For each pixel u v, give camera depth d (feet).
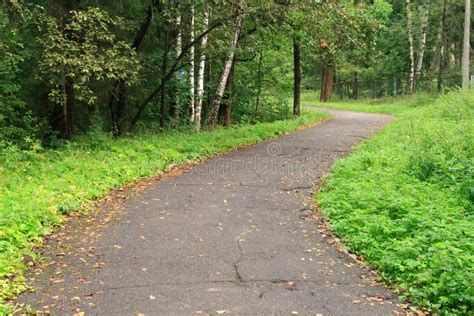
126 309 16.58
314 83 198.59
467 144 35.99
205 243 23.07
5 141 43.96
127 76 48.19
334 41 59.52
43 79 49.96
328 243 23.57
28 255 20.88
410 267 18.75
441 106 66.54
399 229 22.43
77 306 16.81
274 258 21.39
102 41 50.72
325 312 16.55
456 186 30.14
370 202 27.04
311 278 19.35
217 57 65.21
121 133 56.80
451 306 16.67
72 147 45.57
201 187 33.91
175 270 19.89
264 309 16.65
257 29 62.95
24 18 40.73
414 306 17.07
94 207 28.84
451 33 142.00
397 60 149.07
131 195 31.76
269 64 87.61
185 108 70.28
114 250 22.06
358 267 20.63
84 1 49.67
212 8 52.65
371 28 62.23
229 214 27.81
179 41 59.82
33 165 37.47
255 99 93.09
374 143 50.29
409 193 28.55
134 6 53.01
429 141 37.04
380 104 125.08
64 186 31.19
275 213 28.25
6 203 26.13
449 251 19.56
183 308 16.65
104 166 37.17
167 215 27.43
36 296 17.56
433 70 139.03
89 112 57.36
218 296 17.58
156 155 42.86
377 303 17.31
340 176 35.65
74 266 20.27
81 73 46.29
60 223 25.52
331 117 91.45
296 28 58.70
